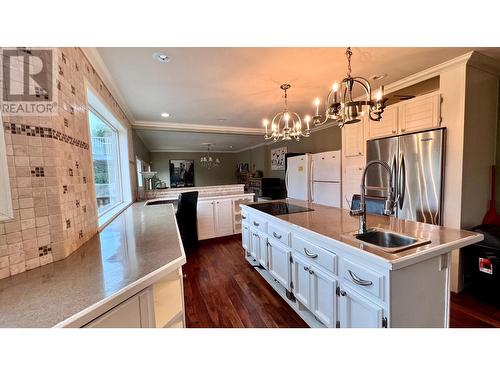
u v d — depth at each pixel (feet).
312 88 8.82
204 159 29.12
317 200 13.87
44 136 3.38
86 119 5.13
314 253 5.23
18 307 2.31
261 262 8.27
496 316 6.10
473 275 7.00
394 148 8.60
